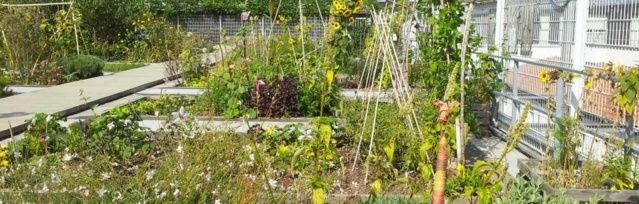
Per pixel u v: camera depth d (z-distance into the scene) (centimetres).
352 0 1208
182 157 552
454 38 877
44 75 1742
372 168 675
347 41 1235
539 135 831
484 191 380
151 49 2544
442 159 299
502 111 998
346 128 761
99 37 2612
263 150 659
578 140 623
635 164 605
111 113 732
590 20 850
